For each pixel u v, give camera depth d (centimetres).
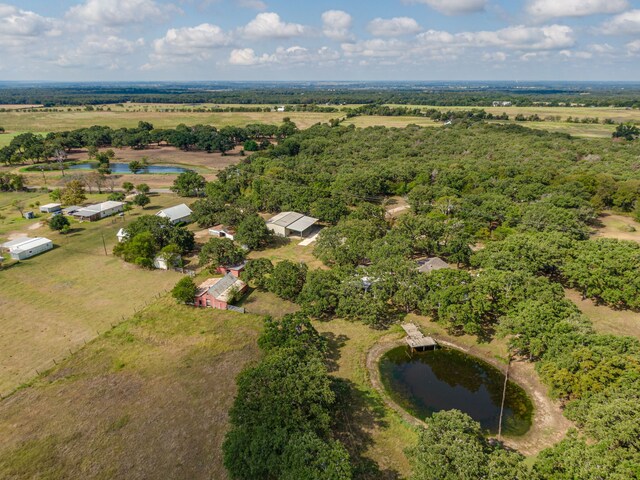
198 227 9469
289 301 6166
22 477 3391
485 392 4378
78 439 3744
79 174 13812
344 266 6297
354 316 5538
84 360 4819
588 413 3422
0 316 5706
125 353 4953
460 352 5031
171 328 5472
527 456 3569
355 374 4619
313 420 3494
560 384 3809
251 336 5294
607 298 5481
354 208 10338
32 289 6469
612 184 9731
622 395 3384
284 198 9975
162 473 3422
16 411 4053
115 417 3991
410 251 7050
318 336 4756
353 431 3847
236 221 8881
